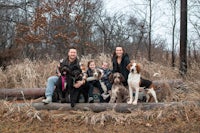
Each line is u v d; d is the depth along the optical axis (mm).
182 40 9938
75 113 6363
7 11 16469
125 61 6906
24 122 6066
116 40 19781
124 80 6828
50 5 19922
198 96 7016
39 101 7316
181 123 5781
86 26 20219
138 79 6426
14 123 6012
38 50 19828
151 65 10289
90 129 5645
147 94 7000
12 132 5477
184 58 9820
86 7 20344
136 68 6441
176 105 6383
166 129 5527
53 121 6074
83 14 20234
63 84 6617
